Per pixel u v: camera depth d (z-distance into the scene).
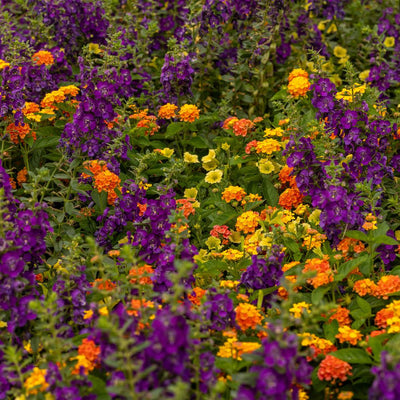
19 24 9.64
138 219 5.78
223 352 4.36
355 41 10.20
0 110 6.45
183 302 4.65
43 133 7.08
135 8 9.12
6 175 5.11
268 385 3.45
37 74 7.46
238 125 7.03
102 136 6.30
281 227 5.58
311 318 4.11
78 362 4.14
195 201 6.37
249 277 4.91
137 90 8.23
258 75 8.13
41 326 4.09
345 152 6.15
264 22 8.17
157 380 3.56
